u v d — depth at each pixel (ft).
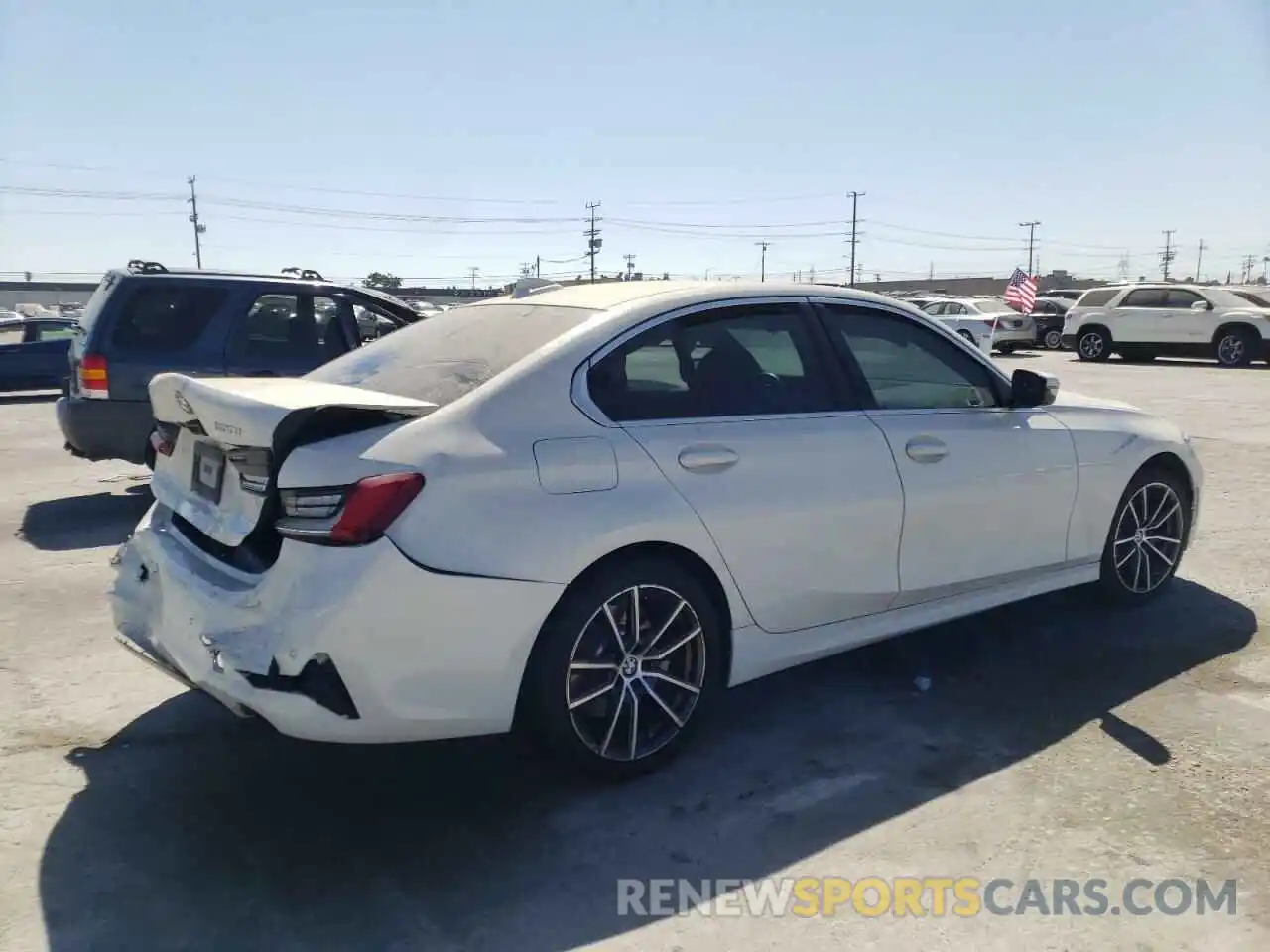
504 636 10.44
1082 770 11.98
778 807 11.25
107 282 25.11
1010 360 84.79
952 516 14.12
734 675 12.45
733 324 12.89
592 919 9.37
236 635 10.19
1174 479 17.58
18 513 25.84
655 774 11.94
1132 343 78.13
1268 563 20.15
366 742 10.13
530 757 12.41
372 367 13.01
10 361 58.39
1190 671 14.82
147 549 12.18
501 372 11.32
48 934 9.12
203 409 11.02
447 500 10.16
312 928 9.24
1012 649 15.78
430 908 9.53
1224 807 11.12
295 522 10.04
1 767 12.19
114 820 11.03
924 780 11.79
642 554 11.44
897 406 14.01
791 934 9.14
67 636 16.62
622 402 11.67
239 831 10.84
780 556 12.44
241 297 25.48
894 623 13.93
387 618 9.85
